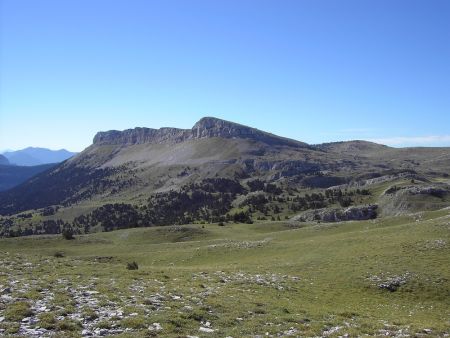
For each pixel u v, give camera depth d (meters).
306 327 25.69
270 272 52.75
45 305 24.67
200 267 59.72
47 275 37.44
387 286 46.09
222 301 30.70
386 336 24.36
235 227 170.00
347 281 47.97
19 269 40.56
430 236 66.75
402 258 55.91
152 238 150.25
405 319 32.91
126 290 31.72
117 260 89.19
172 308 26.55
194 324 23.55
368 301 41.62
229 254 82.69
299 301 36.81
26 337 18.95
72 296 28.17
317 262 58.66
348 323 28.44
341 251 65.94
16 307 23.31
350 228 106.88
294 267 56.25
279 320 26.67
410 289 45.53
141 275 42.28
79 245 138.88
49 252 121.38
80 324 21.53
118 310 24.70
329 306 37.03
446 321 34.66
